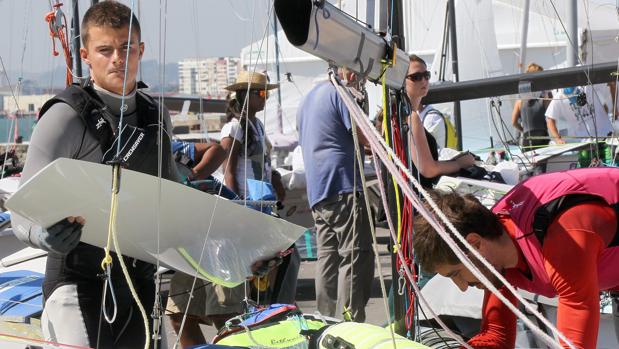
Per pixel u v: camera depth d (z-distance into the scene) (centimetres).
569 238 437
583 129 1397
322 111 834
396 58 454
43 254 795
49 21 788
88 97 491
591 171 467
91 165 418
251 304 577
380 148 383
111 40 495
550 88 929
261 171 973
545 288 466
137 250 495
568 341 372
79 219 451
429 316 643
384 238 1511
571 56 2089
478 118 1984
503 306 508
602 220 443
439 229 390
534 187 467
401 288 505
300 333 482
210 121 3203
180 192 451
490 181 859
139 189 441
